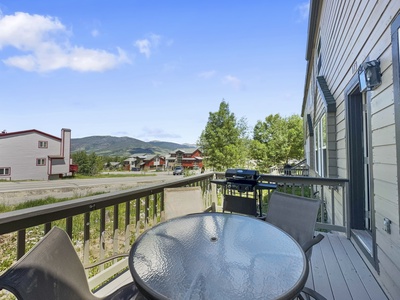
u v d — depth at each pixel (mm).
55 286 960
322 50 6145
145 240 1473
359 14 2725
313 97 8523
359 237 2758
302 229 1861
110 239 3848
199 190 2678
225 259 1230
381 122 2043
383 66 2008
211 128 20406
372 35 2277
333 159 4332
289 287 1001
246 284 1018
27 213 1343
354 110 3189
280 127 22812
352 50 3023
